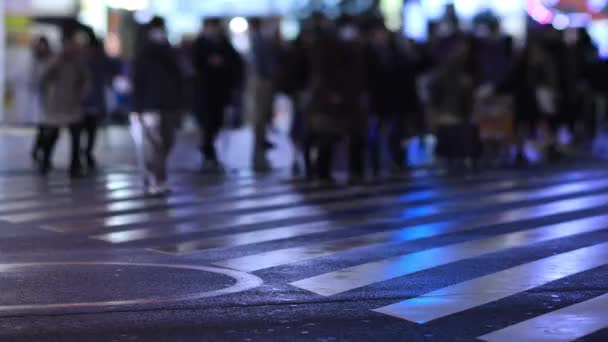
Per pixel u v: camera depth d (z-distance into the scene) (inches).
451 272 511.8
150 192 871.7
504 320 410.9
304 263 540.4
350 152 994.7
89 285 481.4
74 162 1002.1
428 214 736.3
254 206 785.6
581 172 1042.1
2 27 1678.2
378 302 443.8
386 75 1034.7
